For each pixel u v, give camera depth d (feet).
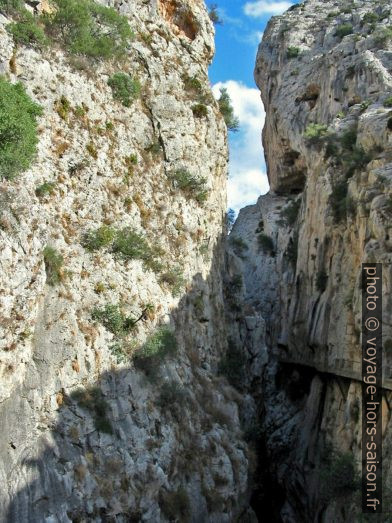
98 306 70.08
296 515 116.06
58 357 61.98
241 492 80.79
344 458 94.12
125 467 64.18
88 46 82.53
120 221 77.87
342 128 132.57
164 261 84.89
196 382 85.10
